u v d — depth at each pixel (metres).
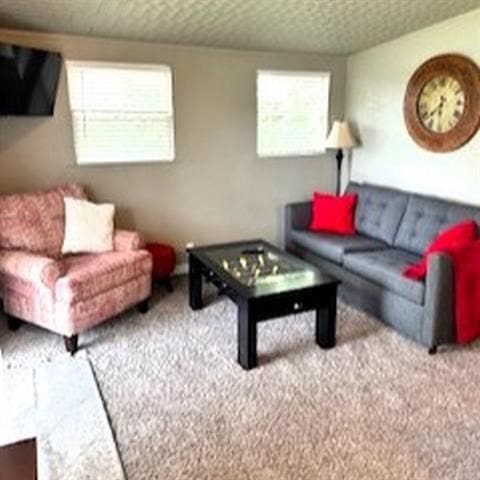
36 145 3.77
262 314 2.76
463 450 2.08
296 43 4.19
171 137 4.25
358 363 2.84
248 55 4.37
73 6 3.07
